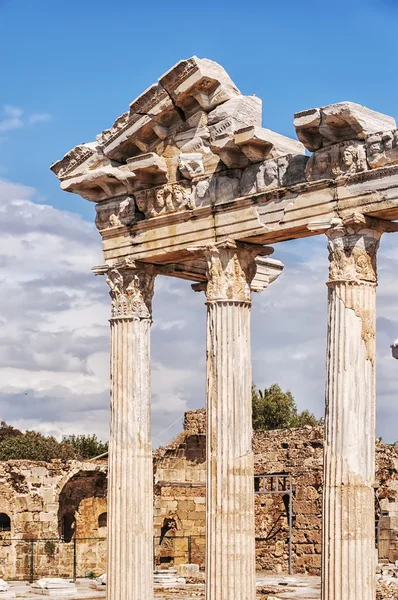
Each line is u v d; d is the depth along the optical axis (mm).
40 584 71812
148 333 48312
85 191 49188
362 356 40469
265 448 83562
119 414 47719
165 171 46688
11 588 74688
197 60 44562
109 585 47219
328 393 40531
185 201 46000
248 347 44750
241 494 43750
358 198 40656
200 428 87125
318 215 41750
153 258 47312
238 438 43969
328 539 39906
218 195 45062
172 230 46438
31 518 84625
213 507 43844
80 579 82000
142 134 47156
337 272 40844
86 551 86188
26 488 84688
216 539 43625
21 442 144500
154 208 47125
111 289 48469
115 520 47281
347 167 41031
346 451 39906
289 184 42938
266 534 83125
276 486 82750
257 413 151500
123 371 47812
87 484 87125
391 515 81562
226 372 44219
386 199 39969
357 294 40594
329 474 40125
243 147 43562
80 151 48562
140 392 47781
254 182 44031
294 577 77625
